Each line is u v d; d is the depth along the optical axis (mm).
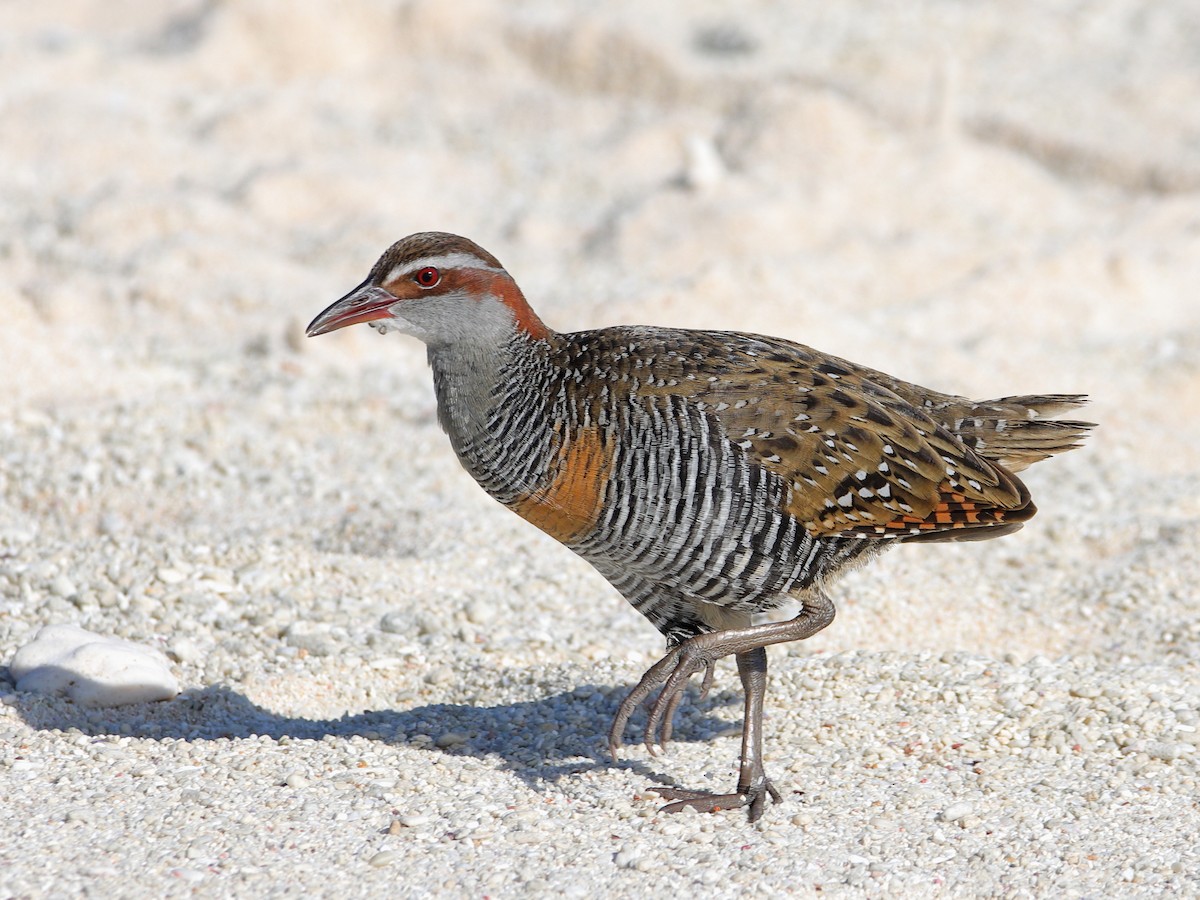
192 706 14023
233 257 25734
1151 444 21078
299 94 33125
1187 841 11469
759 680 12469
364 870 10875
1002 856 11328
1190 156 29531
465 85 34125
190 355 22969
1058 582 17312
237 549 16875
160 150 30469
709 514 11953
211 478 19156
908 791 12367
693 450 11891
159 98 32969
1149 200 28891
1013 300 24734
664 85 33250
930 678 14344
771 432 11969
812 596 12445
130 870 10695
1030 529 18547
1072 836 11578
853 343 23047
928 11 37094
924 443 12414
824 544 12320
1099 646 15914
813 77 32562
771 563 12148
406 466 19844
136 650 14281
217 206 27812
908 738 13328
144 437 19891
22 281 25047
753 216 26859
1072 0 38000
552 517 12453
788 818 11977
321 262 26406
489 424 12531
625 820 11883
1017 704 13781
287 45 34719
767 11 37281
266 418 20922
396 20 35375
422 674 15047
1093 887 10922
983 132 31109
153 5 37750
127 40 36594
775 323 23328
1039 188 29156
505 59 34750
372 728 13883
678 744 13484
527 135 32344
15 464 19031
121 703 13820
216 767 12359
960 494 12398
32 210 27969
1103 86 32750
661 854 11297
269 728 13812
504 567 17266
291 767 12414
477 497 19156
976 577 17406
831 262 25625
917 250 26094
